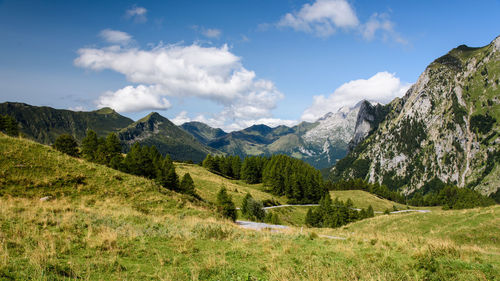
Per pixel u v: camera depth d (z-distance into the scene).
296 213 94.94
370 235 22.19
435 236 29.38
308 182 116.19
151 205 29.53
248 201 63.53
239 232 20.19
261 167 148.62
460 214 33.97
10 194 23.23
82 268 9.68
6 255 9.42
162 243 14.55
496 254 15.18
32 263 9.20
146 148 93.44
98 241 12.95
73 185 28.34
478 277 10.45
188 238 16.12
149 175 67.12
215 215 32.12
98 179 31.50
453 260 12.69
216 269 10.91
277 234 20.86
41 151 32.41
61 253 11.02
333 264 11.95
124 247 12.93
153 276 9.74
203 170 125.31
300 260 12.71
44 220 15.15
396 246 16.58
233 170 150.00
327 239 19.42
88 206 24.31
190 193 65.31
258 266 11.71
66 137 70.88
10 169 26.73
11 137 33.44
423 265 11.83
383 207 123.31
